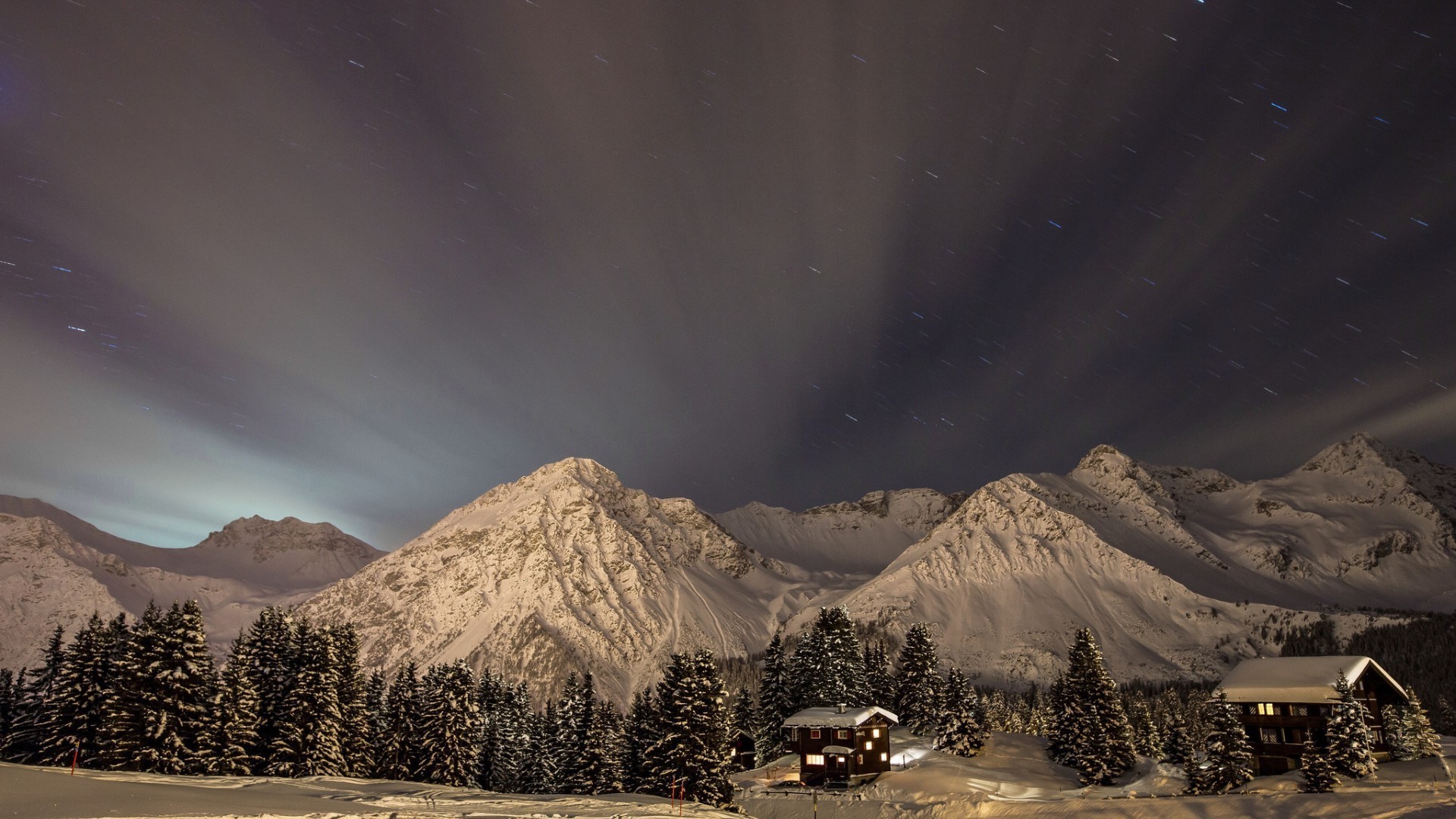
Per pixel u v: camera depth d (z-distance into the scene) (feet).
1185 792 237.25
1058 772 302.86
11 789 131.03
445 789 203.21
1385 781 211.82
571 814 163.84
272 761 241.14
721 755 248.73
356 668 278.26
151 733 218.38
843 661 365.81
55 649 272.10
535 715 361.71
